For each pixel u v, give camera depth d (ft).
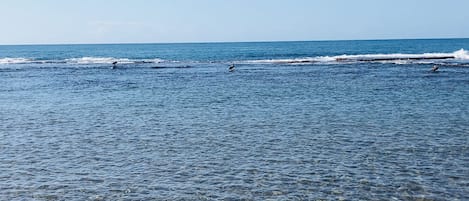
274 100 109.60
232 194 44.83
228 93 124.16
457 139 66.80
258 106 100.32
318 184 47.50
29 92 129.39
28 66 240.94
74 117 88.43
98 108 99.40
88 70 212.84
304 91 127.03
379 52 411.75
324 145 64.03
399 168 52.75
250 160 56.65
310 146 63.52
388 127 76.18
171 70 211.61
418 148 61.77
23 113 93.50
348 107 97.91
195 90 131.95
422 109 94.27
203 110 95.55
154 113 92.32
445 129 74.02
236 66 234.58
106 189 46.52
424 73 178.70
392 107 97.35
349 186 46.88
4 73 195.52
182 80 163.02
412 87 133.39
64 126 79.61
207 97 116.16
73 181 49.08
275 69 211.41
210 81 158.40
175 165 54.80
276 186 47.01
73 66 240.73
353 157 57.62
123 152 61.21
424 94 117.80
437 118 83.87
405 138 67.82
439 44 651.66
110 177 50.37
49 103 107.65
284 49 535.19
